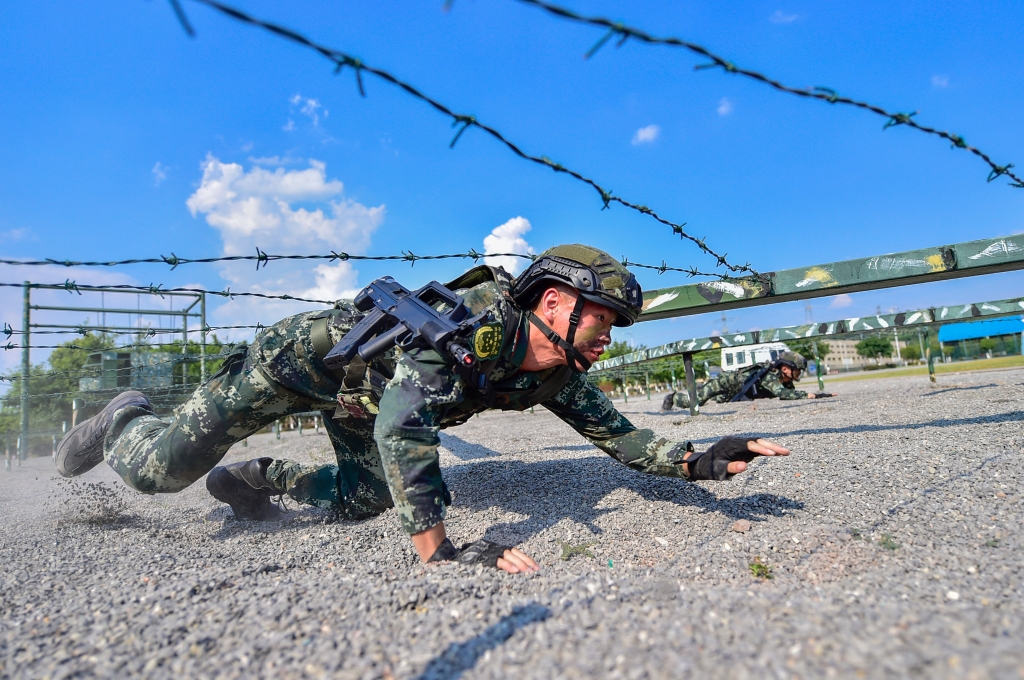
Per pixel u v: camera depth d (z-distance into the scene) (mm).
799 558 1765
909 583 1432
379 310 2082
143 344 4414
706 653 1028
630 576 1652
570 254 1978
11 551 2316
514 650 1117
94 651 1201
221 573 1711
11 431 8133
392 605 1387
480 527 2414
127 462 2660
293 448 6523
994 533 1798
